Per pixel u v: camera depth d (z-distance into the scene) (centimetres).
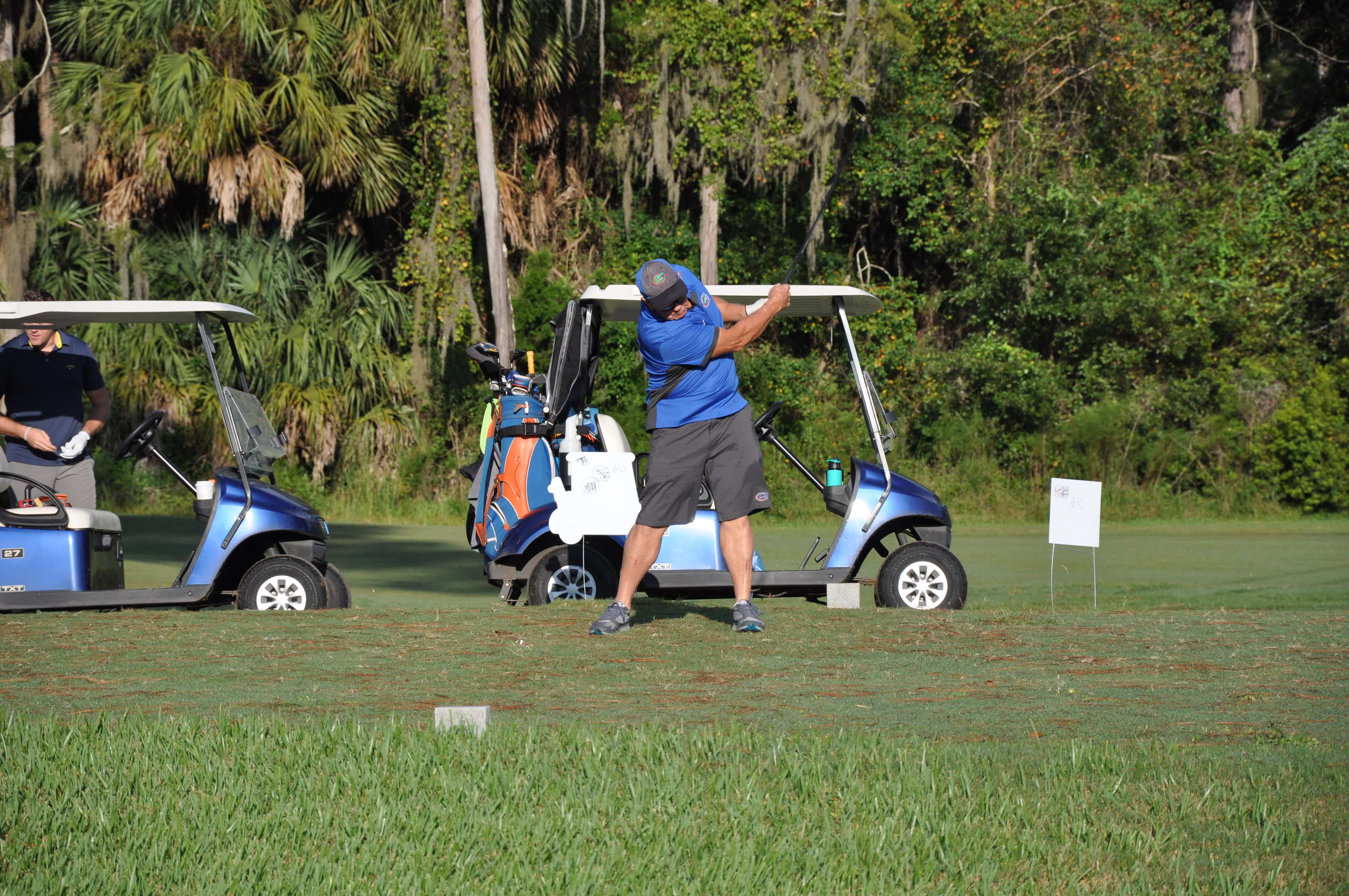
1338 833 660
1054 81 5325
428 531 3628
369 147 4575
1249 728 891
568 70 5028
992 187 5247
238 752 817
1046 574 2562
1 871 617
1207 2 5838
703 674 1091
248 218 4556
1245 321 5025
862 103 1691
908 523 1647
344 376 4591
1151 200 5138
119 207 4375
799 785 746
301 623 1379
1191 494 4722
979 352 4925
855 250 5597
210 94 4247
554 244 5297
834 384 5159
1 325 1530
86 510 1546
